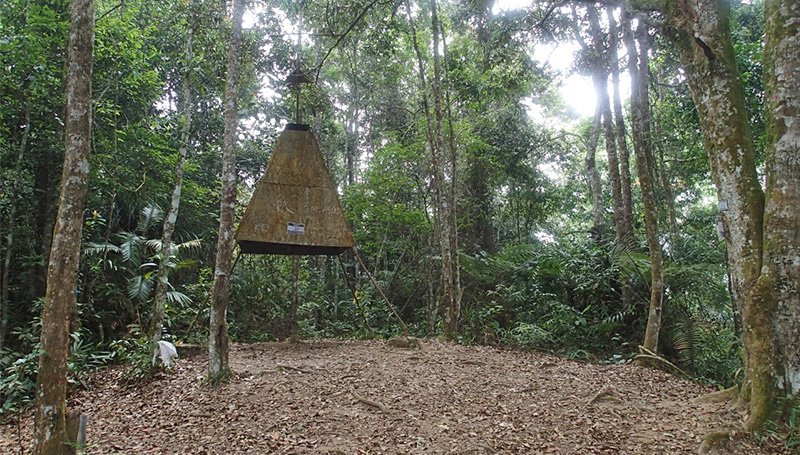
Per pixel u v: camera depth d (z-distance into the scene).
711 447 4.36
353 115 18.47
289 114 16.14
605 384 6.96
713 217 16.41
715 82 5.30
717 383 8.27
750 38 10.88
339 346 9.83
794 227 4.61
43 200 10.42
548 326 10.81
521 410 5.71
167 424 5.44
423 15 14.04
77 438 3.77
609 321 10.23
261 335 12.12
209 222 13.35
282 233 7.55
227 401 5.98
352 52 16.91
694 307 10.72
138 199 10.80
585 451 4.50
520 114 16.70
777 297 4.64
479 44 13.66
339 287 15.31
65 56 8.61
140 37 10.02
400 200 16.14
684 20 5.46
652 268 8.84
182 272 12.19
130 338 8.72
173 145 13.02
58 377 3.71
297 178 7.82
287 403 5.86
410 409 5.71
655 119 13.74
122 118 11.02
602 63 11.30
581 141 19.19
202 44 8.54
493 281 12.59
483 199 15.42
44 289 9.91
